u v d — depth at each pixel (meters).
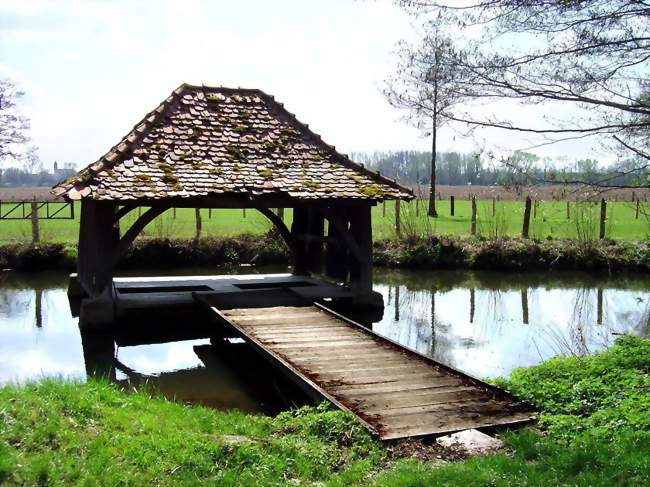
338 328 9.93
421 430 5.75
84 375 8.99
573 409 6.25
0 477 4.23
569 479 4.50
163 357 10.13
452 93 6.37
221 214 28.70
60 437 4.90
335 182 12.59
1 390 5.70
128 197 10.60
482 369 9.48
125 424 5.48
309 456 5.15
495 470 4.68
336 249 14.66
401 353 8.43
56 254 18.53
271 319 10.55
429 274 18.77
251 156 12.95
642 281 17.58
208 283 14.38
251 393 8.27
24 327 12.21
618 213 28.02
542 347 10.88
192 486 4.52
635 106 6.12
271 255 20.16
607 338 11.44
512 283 17.44
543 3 5.86
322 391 6.66
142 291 13.63
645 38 5.89
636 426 5.49
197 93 14.29
